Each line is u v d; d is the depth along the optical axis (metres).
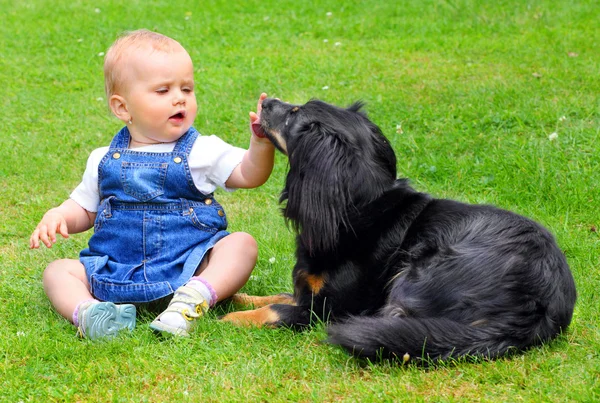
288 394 3.64
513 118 8.12
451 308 4.04
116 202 4.76
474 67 10.50
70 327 4.48
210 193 4.91
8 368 3.96
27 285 5.21
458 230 4.28
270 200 7.00
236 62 11.58
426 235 4.34
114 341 4.22
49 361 4.07
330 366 3.95
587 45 11.05
